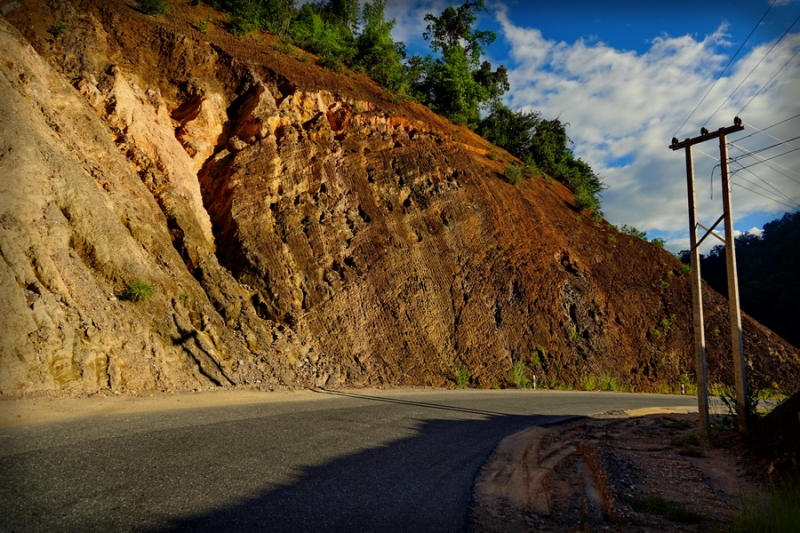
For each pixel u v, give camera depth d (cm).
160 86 2133
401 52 3734
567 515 486
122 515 386
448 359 1848
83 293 1089
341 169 2205
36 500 399
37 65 1520
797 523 415
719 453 798
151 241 1460
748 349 2469
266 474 527
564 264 2500
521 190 2820
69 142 1426
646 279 2673
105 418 732
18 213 1055
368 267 1955
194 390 1127
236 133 2142
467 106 3703
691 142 1061
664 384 2198
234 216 1834
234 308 1534
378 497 486
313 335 1662
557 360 2069
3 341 852
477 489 549
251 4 2905
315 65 2730
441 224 2283
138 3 2362
